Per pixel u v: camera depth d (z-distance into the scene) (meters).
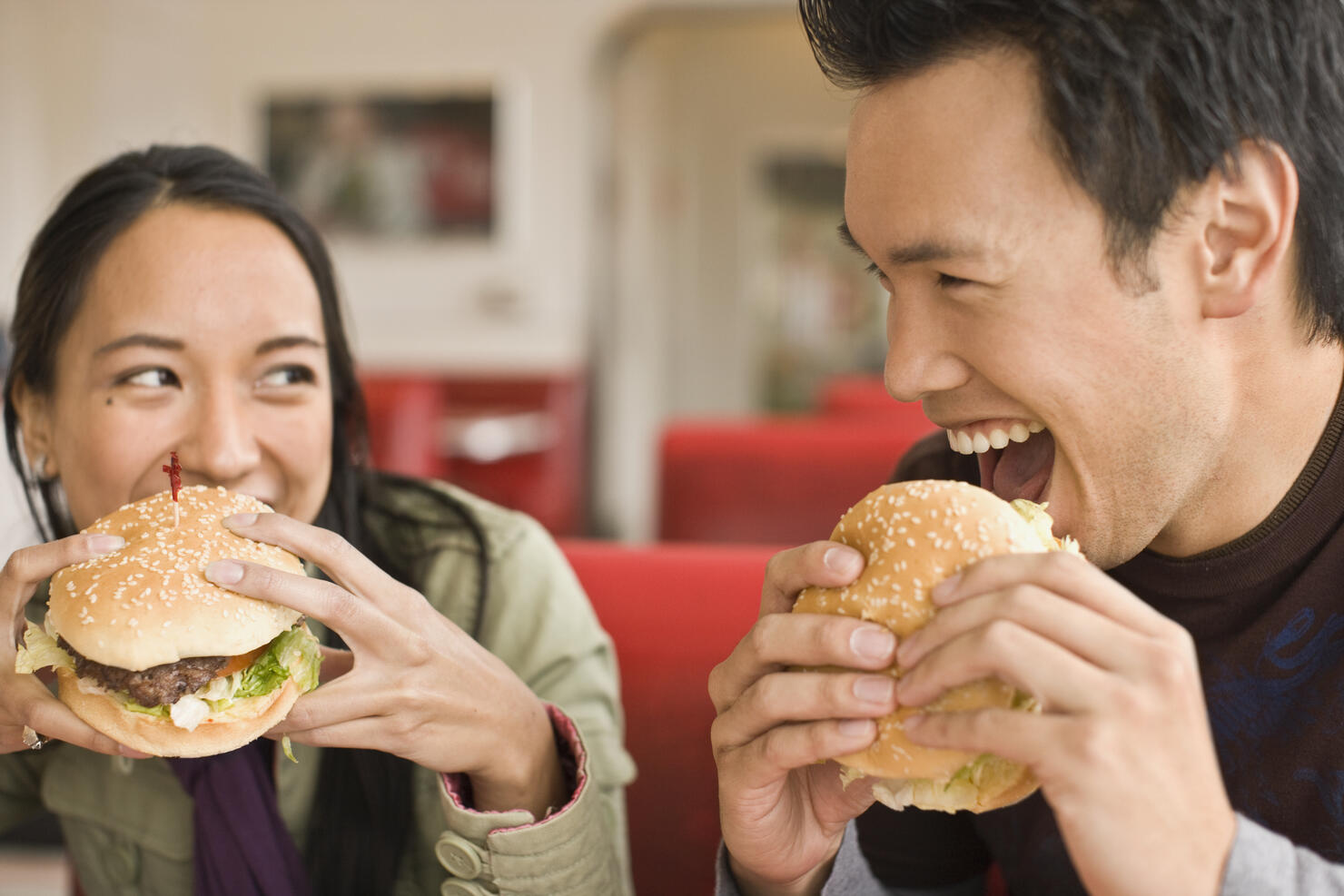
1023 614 0.72
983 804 0.86
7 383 1.31
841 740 0.82
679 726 1.55
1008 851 1.20
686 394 11.59
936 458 1.33
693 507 3.16
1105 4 0.80
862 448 3.13
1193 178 0.81
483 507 1.51
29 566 1.03
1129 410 0.85
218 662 1.07
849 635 0.81
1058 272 0.81
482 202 8.64
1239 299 0.84
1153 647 0.70
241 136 8.77
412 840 1.31
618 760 1.33
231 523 1.07
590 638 1.41
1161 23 0.79
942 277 0.85
